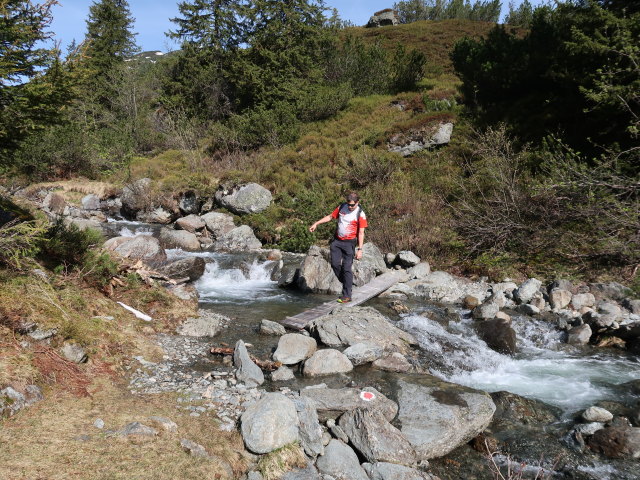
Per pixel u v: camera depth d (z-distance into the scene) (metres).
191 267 9.86
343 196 14.59
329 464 3.49
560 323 7.34
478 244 10.73
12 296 4.57
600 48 11.09
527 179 11.73
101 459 2.91
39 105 4.69
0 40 4.52
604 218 9.45
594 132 12.70
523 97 16.94
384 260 11.24
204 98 27.97
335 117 21.84
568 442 4.27
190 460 3.09
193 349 5.58
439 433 4.04
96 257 6.43
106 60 35.59
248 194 15.34
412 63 24.11
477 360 6.16
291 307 8.13
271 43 27.17
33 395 3.50
